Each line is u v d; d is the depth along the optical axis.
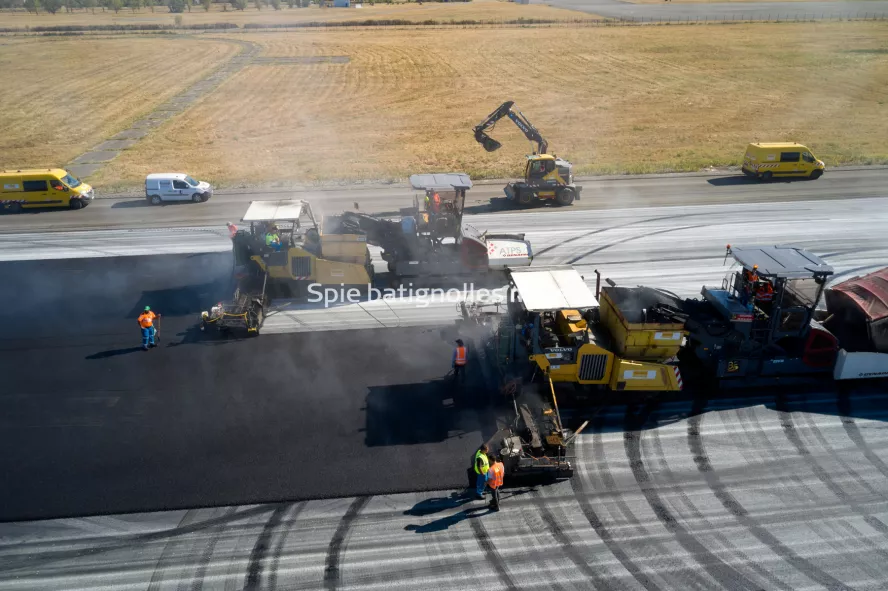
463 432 15.68
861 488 13.95
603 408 16.69
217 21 119.25
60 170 33.59
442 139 47.53
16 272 24.97
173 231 29.52
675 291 22.95
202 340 19.94
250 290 22.17
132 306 22.16
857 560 12.16
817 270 16.12
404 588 11.64
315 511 13.34
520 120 33.72
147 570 12.03
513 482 14.28
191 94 62.00
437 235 23.09
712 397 17.11
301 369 18.38
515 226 29.81
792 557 12.23
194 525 12.99
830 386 17.48
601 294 17.94
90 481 14.10
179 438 15.47
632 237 28.17
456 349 17.44
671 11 117.00
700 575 11.87
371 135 48.94
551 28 97.56
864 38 83.69
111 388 17.44
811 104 56.03
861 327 17.61
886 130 47.50
